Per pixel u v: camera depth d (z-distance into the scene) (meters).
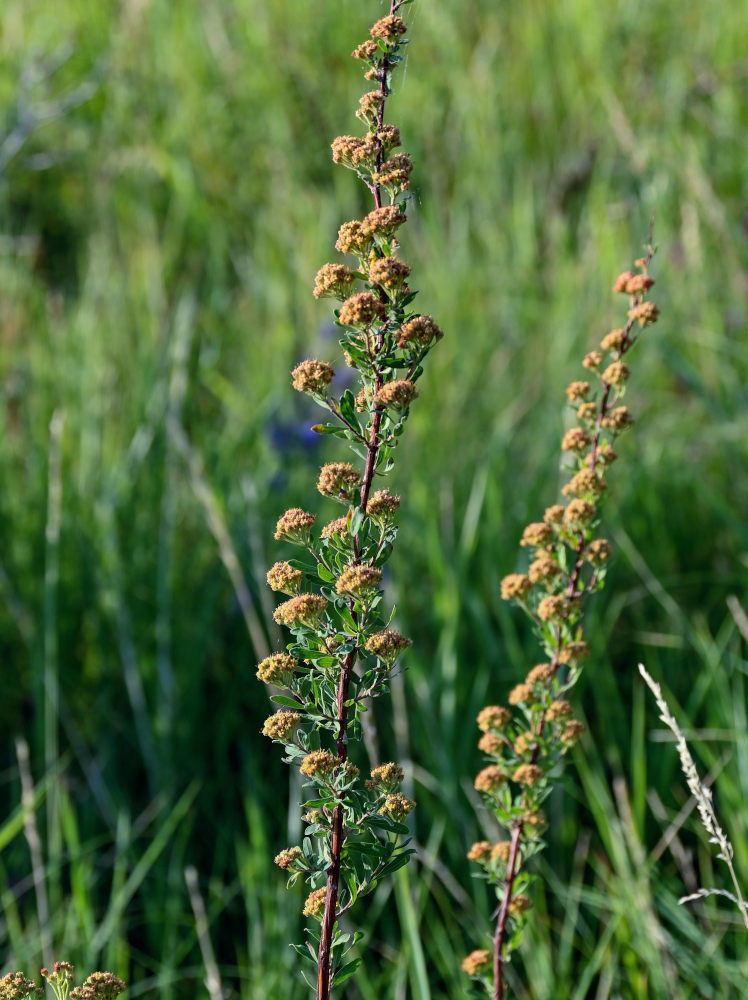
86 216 5.16
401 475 3.34
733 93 5.05
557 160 4.98
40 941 2.13
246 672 2.91
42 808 2.59
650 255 1.36
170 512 3.05
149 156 5.12
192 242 5.00
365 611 0.97
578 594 1.32
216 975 1.90
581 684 2.71
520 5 5.71
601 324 3.81
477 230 4.71
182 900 2.39
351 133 5.17
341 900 1.06
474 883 2.30
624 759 2.61
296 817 2.32
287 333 4.03
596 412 1.39
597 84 5.17
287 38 5.55
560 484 3.21
